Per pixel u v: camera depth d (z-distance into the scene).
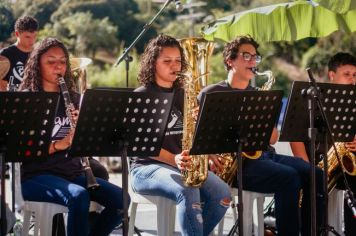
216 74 24.92
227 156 7.74
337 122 7.26
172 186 6.95
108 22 26.69
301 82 6.97
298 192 7.68
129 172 7.54
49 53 7.13
